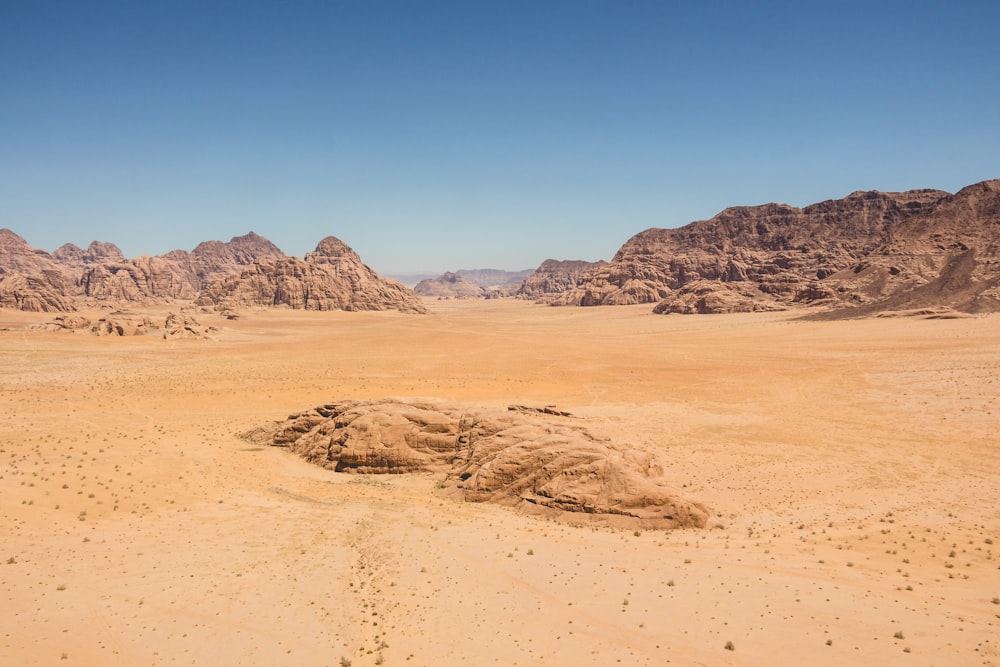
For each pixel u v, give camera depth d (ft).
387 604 75.15
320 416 162.20
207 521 102.06
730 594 74.90
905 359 281.74
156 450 147.74
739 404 219.00
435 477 135.95
